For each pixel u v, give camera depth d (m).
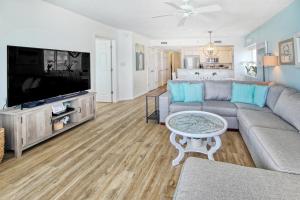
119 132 3.93
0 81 3.16
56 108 3.68
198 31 7.45
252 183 1.38
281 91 3.37
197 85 4.42
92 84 5.45
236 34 8.33
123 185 2.21
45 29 3.92
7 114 2.86
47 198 1.99
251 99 4.10
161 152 3.03
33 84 3.39
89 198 1.99
